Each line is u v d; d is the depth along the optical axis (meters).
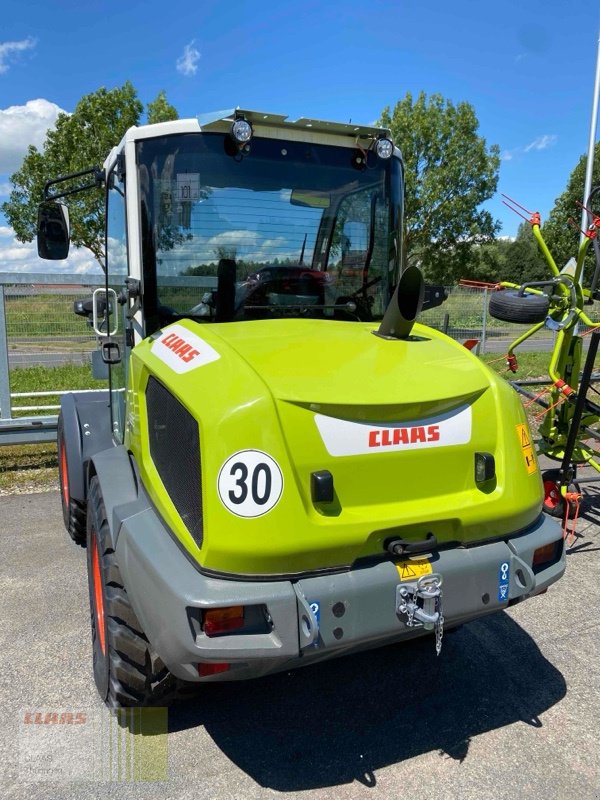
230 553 1.95
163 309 2.91
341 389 2.14
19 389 7.29
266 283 3.10
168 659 2.02
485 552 2.29
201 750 2.52
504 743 2.58
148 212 2.83
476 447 2.33
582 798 2.29
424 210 25.73
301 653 2.00
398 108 25.61
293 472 2.01
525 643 3.36
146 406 2.56
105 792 2.30
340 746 2.55
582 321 4.47
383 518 2.12
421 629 2.26
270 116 2.91
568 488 4.63
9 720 2.67
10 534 4.87
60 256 3.53
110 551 2.61
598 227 4.57
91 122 20.73
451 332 11.71
